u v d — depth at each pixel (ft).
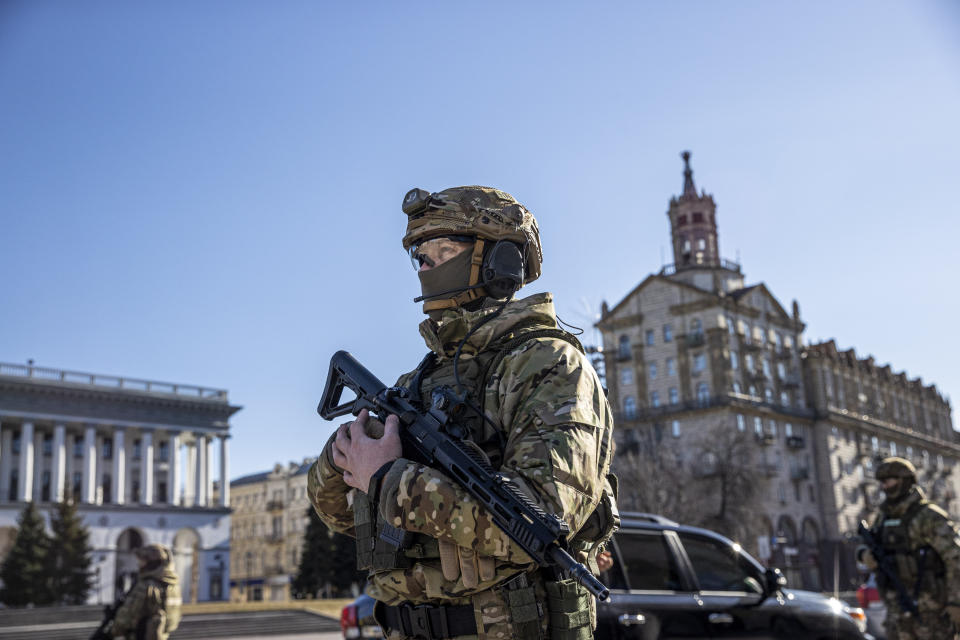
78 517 191.93
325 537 197.16
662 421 204.33
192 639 99.96
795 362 228.63
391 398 7.23
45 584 180.55
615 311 221.66
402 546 6.65
